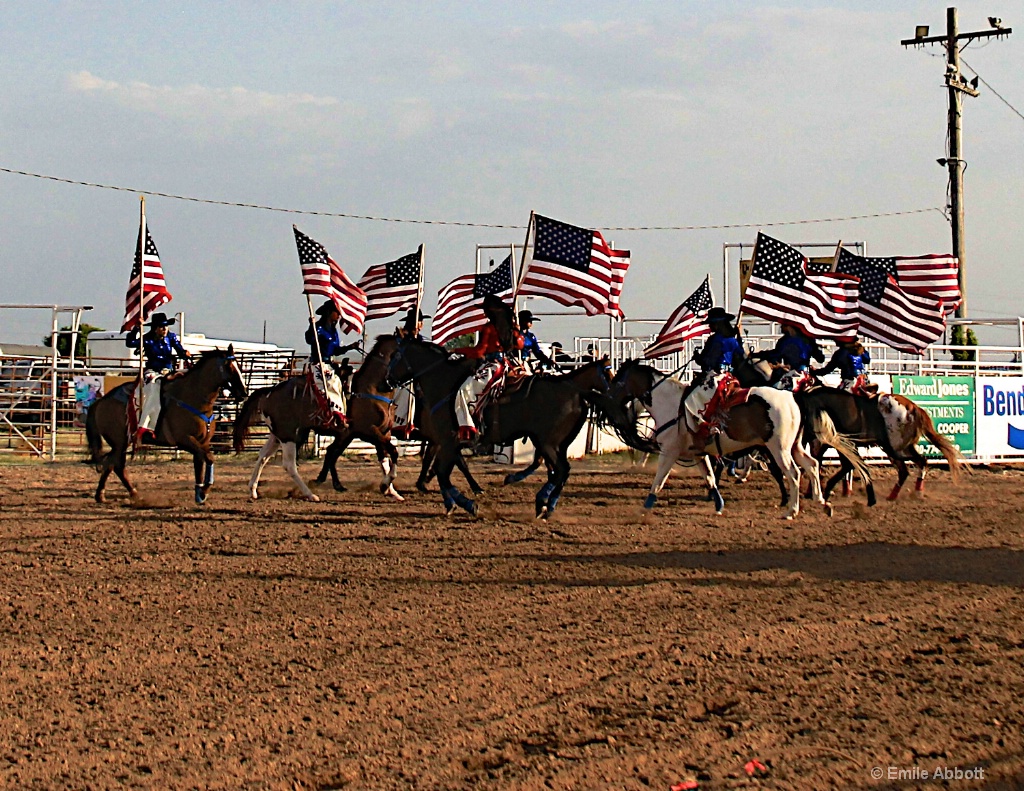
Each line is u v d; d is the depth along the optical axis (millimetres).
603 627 9297
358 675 7902
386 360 17578
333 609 9953
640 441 16297
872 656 8414
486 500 18062
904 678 7840
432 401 15906
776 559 12539
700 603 10234
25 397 29281
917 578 11445
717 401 15523
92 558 12414
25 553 12711
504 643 8781
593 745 6523
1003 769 6125
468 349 16656
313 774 6074
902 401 18547
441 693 7492
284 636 8992
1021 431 26312
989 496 19188
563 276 19031
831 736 6656
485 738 6641
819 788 5883
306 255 17609
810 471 15922
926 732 6715
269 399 17641
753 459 22547
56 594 10539
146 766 6176
